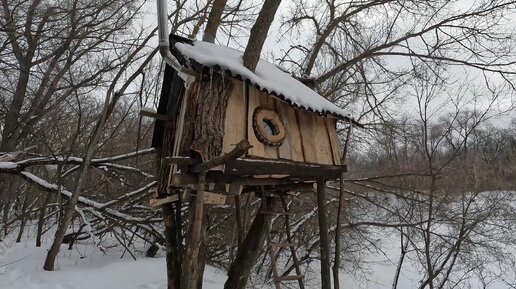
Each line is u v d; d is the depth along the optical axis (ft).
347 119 18.43
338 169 18.57
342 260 41.16
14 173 32.96
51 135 46.70
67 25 37.76
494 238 32.48
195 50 16.99
